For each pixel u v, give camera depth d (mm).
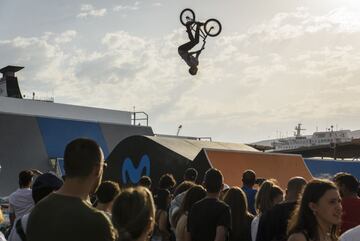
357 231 4105
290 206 5520
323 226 3832
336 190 3824
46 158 28547
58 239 3080
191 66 14461
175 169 15648
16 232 4453
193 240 6211
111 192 5691
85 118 43750
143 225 3316
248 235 6441
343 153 42219
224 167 15148
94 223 3113
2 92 46875
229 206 6344
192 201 6773
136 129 34625
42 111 41062
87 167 3289
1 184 25938
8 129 27984
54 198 3256
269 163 16891
